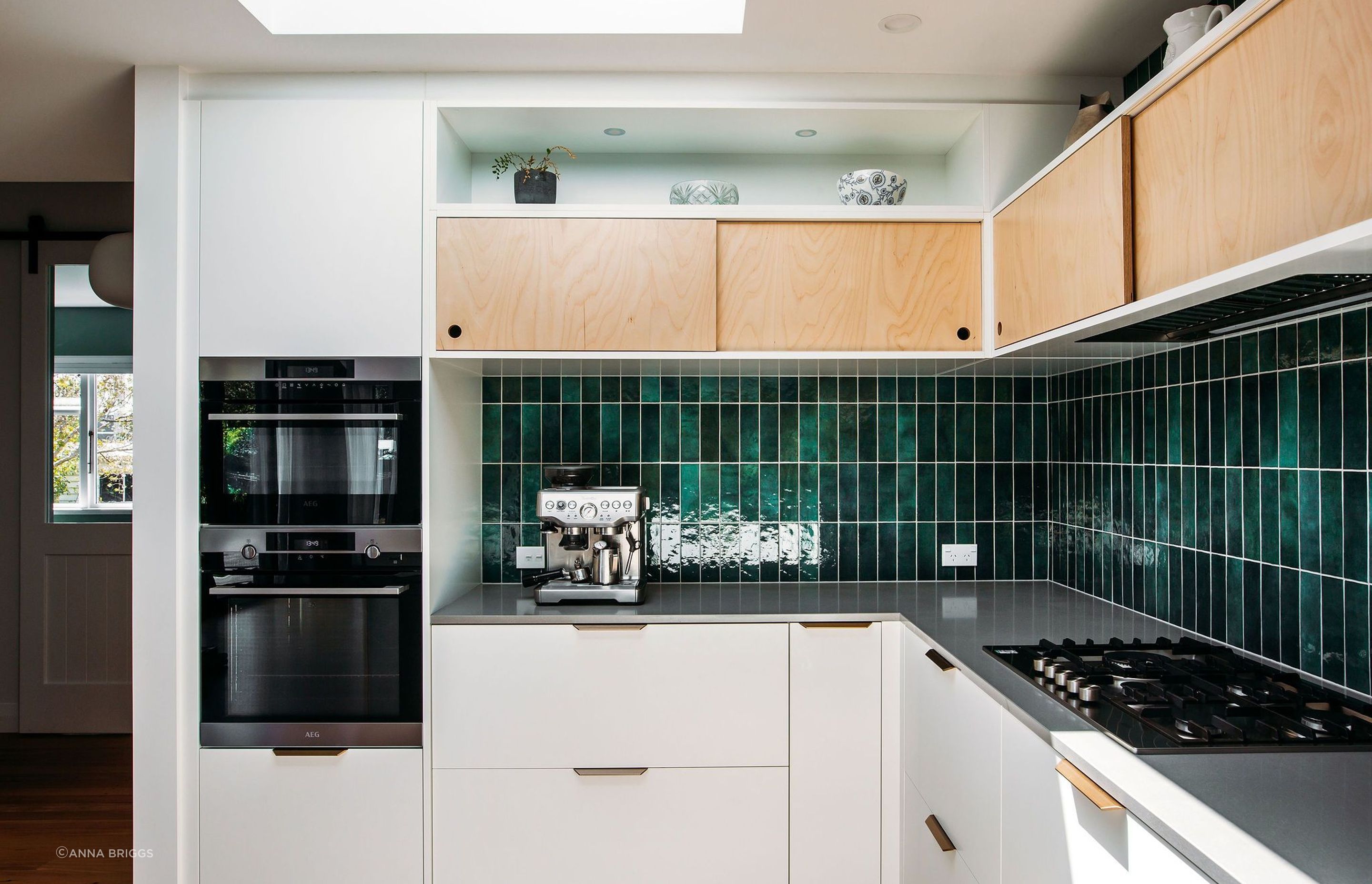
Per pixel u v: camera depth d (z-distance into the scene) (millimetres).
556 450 2639
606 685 2092
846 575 2670
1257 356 1701
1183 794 1011
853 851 2098
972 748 1578
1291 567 1603
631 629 2098
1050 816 1241
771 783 2096
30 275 3621
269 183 2133
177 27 1940
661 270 2195
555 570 2361
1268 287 1285
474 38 2021
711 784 2094
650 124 2314
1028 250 1964
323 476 2119
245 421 2109
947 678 1730
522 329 2176
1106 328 1663
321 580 2107
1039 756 1276
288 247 2131
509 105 2166
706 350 2195
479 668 2092
